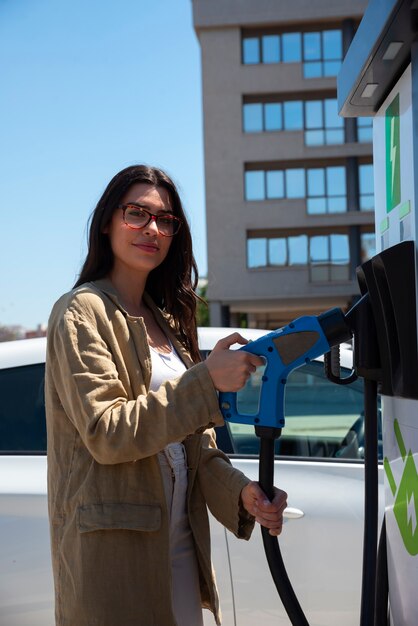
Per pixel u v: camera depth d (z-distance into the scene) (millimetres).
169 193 1942
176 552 1797
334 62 31688
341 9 31328
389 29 1370
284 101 32062
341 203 31922
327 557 2734
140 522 1616
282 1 31406
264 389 1572
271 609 2701
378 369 1571
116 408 1571
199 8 31797
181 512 1819
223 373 1547
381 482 2713
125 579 1603
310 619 2715
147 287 2086
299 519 2768
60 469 1686
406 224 1501
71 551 1625
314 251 32188
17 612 2670
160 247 1907
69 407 1629
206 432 1988
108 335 1679
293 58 31828
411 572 1543
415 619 1521
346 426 3053
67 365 1613
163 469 1784
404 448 1578
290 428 3082
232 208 32188
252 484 1738
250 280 32250
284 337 1551
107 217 1876
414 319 1442
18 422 2926
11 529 2713
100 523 1591
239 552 2732
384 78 1576
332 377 1656
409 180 1476
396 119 1581
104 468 1633
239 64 31984
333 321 1547
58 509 1671
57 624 1664
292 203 31984
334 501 2789
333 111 31828
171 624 1645
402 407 1590
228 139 32125
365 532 1559
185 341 2076
